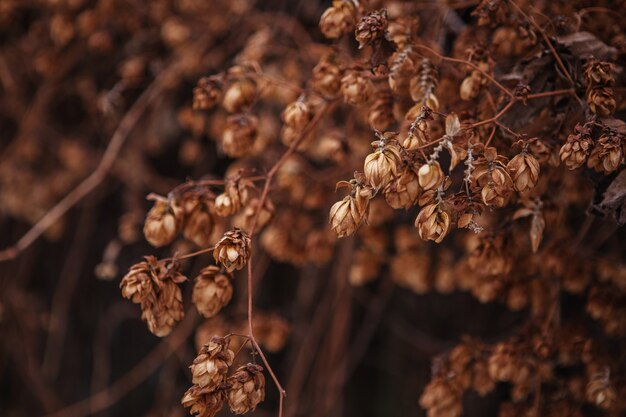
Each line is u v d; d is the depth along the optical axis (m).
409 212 1.48
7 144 1.74
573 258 1.23
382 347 1.67
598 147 1.05
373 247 1.37
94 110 1.62
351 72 1.13
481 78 1.12
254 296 1.59
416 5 1.22
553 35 1.14
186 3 1.46
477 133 1.09
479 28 1.20
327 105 1.19
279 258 1.35
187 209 1.14
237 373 1.05
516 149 1.12
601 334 1.35
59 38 1.46
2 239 1.73
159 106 1.54
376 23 1.08
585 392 1.24
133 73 1.44
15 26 1.62
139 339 1.76
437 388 1.21
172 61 1.47
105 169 1.40
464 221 1.02
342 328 1.48
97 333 1.76
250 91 1.20
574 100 1.12
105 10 1.44
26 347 1.71
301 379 1.49
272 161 1.34
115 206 1.74
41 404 1.79
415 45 1.12
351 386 1.67
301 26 1.45
